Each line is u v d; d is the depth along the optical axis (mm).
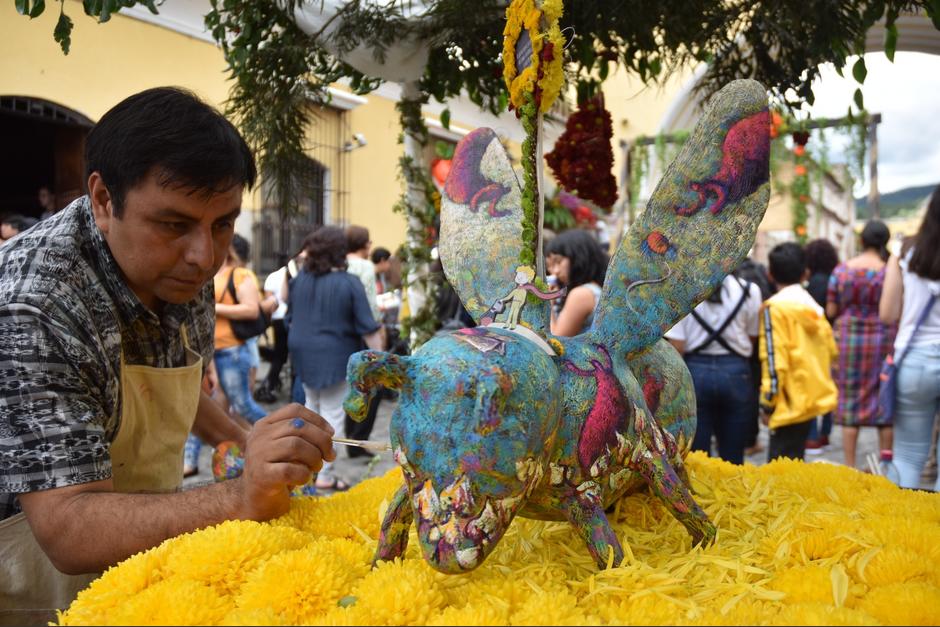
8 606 1137
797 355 2922
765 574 864
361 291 3459
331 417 3484
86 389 1092
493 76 1799
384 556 905
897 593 775
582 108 1801
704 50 1755
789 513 1070
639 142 6461
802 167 7070
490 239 1104
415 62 1781
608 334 992
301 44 1701
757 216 1042
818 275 4672
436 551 745
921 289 2656
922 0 1346
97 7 1297
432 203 2250
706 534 964
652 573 834
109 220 1131
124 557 993
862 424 3621
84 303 1128
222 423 1609
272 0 1612
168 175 1031
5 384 1003
